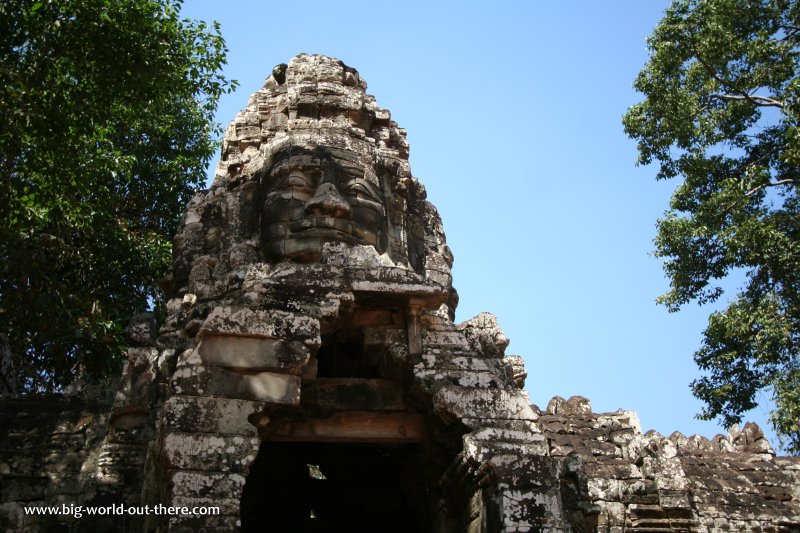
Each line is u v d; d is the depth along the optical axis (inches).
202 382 398.9
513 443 419.8
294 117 553.0
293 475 552.1
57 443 491.5
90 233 699.4
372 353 451.2
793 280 831.7
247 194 531.2
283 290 430.0
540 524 398.9
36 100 544.7
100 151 717.3
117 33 569.3
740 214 866.1
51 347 695.1
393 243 539.8
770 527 602.9
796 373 795.4
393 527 538.9
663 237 888.9
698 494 609.9
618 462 611.8
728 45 892.0
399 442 465.1
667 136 927.0
